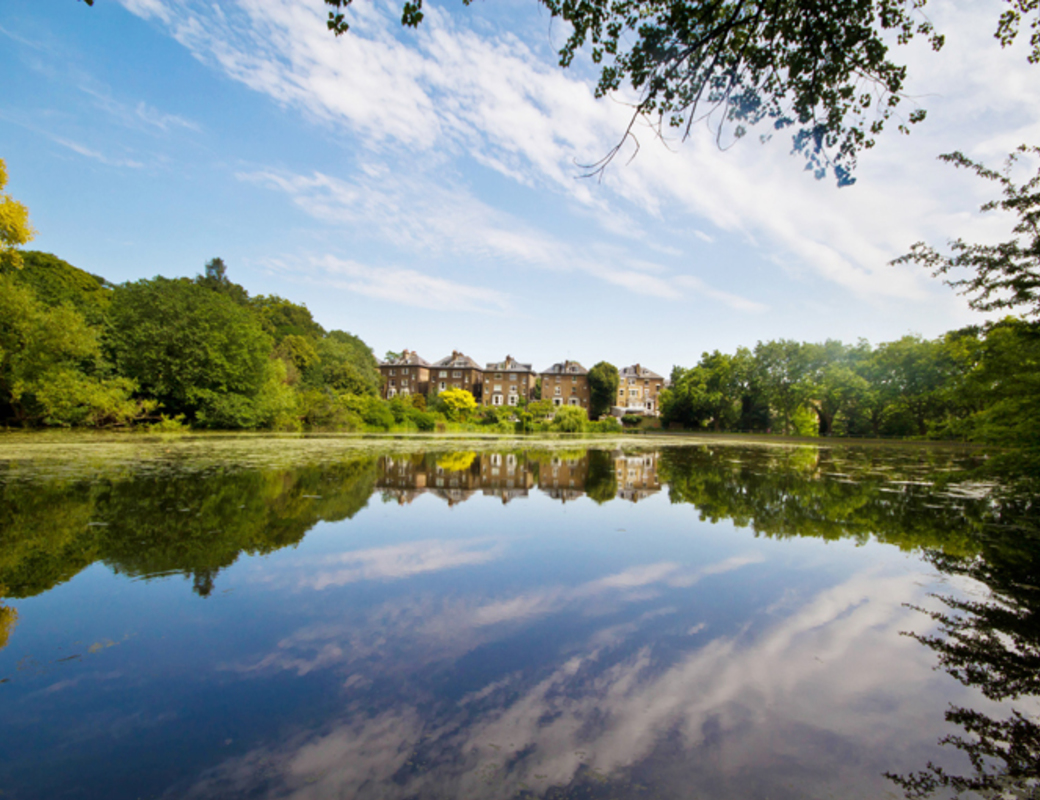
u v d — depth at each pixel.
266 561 4.18
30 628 2.86
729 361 49.47
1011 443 5.84
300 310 60.22
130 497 6.50
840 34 4.32
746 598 3.55
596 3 4.87
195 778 1.68
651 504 7.40
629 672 2.49
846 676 2.51
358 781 1.67
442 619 3.09
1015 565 4.40
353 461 12.09
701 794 1.64
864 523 6.09
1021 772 1.79
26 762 1.75
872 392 36.19
